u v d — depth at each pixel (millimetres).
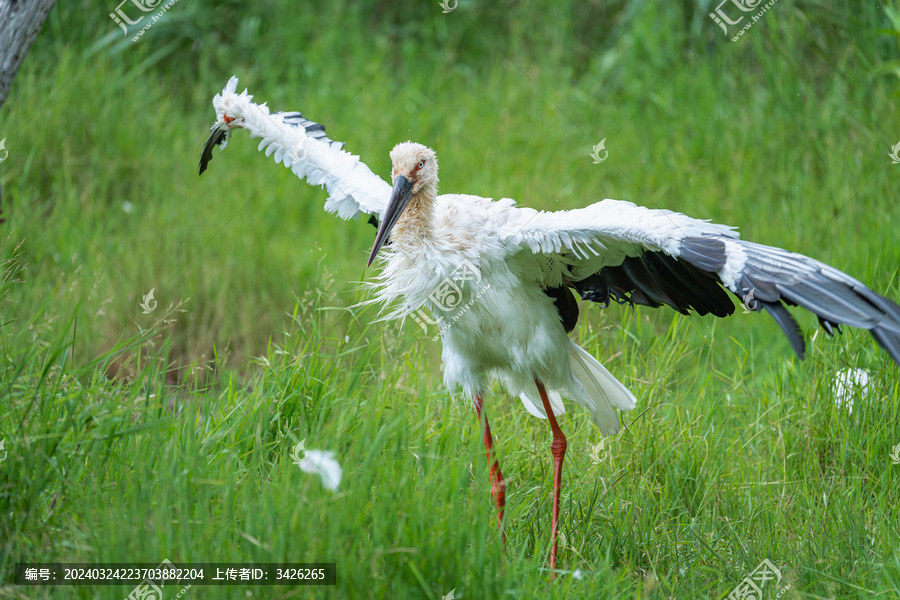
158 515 6789
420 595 6500
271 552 6523
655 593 7625
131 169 15453
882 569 7742
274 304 13000
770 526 8672
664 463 9281
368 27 19266
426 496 7066
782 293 6891
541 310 8914
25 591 6625
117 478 7422
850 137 14719
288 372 9156
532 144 16078
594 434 10016
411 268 8883
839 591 7645
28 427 7336
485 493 7480
